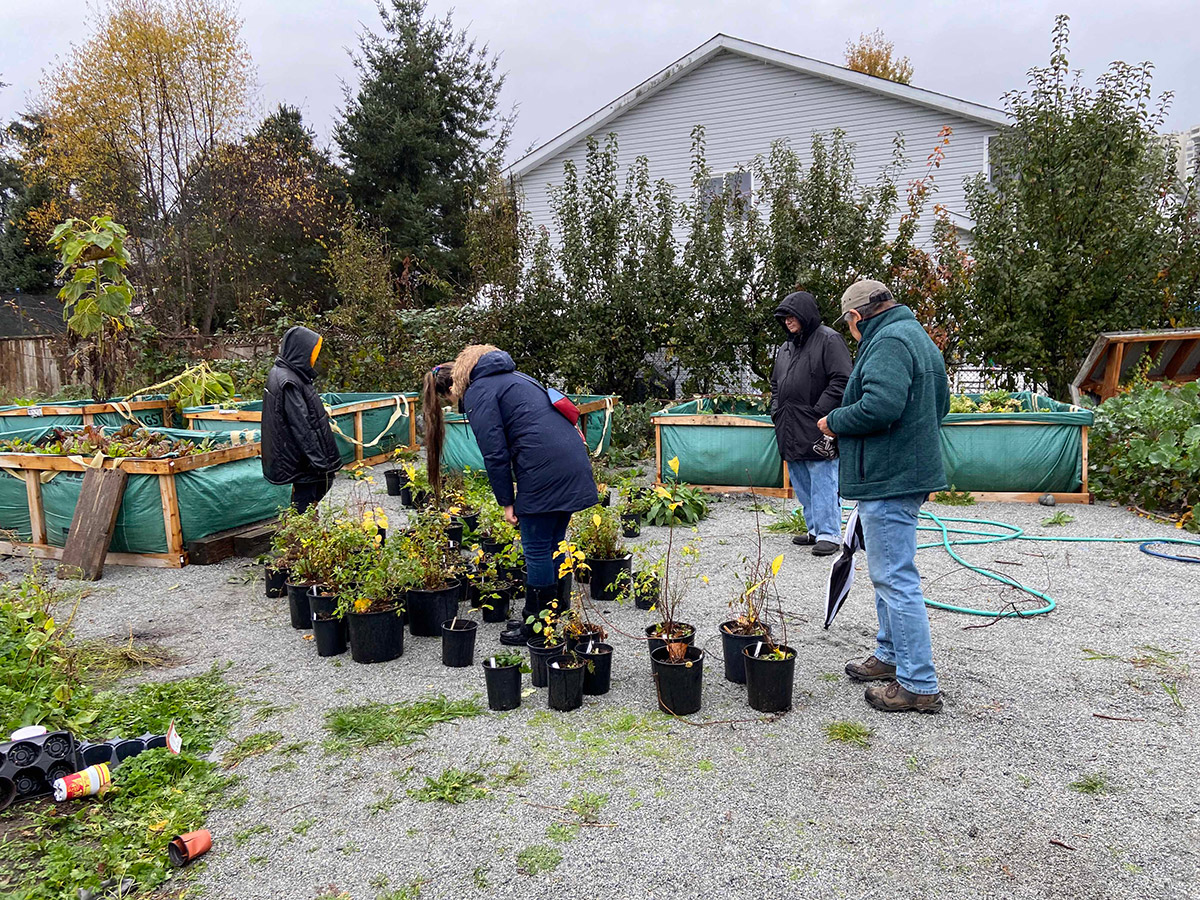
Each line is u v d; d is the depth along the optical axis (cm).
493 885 239
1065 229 985
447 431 866
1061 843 249
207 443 638
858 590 507
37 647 363
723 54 1572
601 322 1131
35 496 616
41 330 2059
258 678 396
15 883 243
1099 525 647
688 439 801
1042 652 399
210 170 1931
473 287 1256
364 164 2472
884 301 333
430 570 453
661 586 514
